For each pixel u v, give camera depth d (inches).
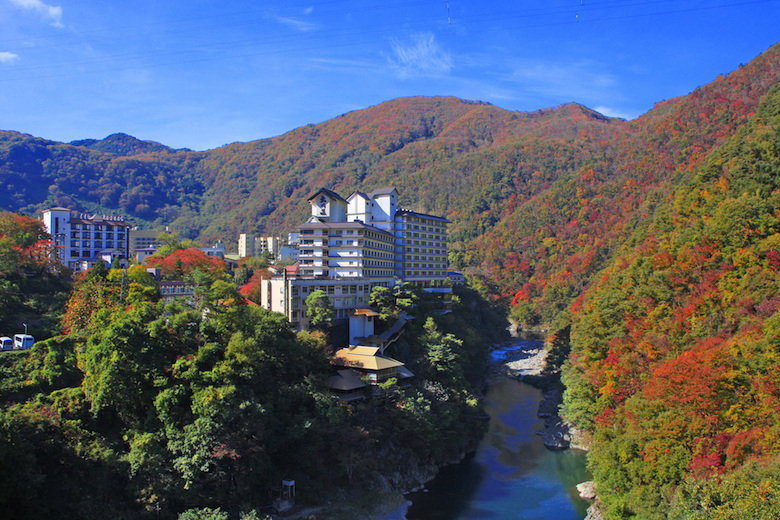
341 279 4648.1
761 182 3750.0
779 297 2726.4
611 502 2532.0
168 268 5541.3
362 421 3277.6
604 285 4793.3
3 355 2952.8
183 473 2471.7
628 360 3154.5
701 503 1939.0
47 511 2138.3
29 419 2290.8
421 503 3029.0
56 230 6254.9
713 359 2477.9
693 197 4293.8
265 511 2682.1
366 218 5895.7
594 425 3516.2
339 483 3031.5
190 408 2719.0
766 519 1625.2
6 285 3937.0
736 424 2222.0
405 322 4773.6
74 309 3499.0
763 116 4815.5
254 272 6328.7
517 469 3489.2
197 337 3034.0
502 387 5457.7
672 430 2340.1
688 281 3427.7
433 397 3737.7
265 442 2760.8
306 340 3590.1
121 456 2492.6
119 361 2657.5
